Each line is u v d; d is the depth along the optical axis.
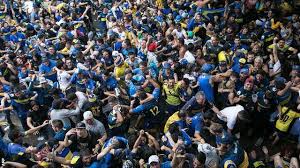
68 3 17.66
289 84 8.56
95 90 9.46
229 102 9.21
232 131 8.78
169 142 7.77
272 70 10.62
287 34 12.17
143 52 12.12
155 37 13.26
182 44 11.47
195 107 8.70
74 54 12.58
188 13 14.87
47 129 9.62
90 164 7.51
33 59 12.30
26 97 9.66
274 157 8.12
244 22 14.06
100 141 8.14
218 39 11.50
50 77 11.05
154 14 15.16
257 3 14.36
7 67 11.79
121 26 13.95
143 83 9.98
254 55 10.35
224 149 7.33
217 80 9.54
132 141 7.81
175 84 9.46
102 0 17.97
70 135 8.06
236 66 10.19
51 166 7.76
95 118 9.28
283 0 14.71
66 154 8.00
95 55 11.95
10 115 10.90
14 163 7.88
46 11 17.38
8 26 15.22
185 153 7.38
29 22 16.89
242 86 9.20
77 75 10.00
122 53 12.16
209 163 7.22
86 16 16.55
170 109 9.64
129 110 9.09
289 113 8.29
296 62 11.24
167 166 7.28
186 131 8.41
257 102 8.70
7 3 18.33
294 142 8.49
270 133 9.26
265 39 12.47
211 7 14.70
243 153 7.39
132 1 16.69
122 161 7.41
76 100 9.19
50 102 10.22
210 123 8.41
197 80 9.62
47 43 12.98
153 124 9.32
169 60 10.91
